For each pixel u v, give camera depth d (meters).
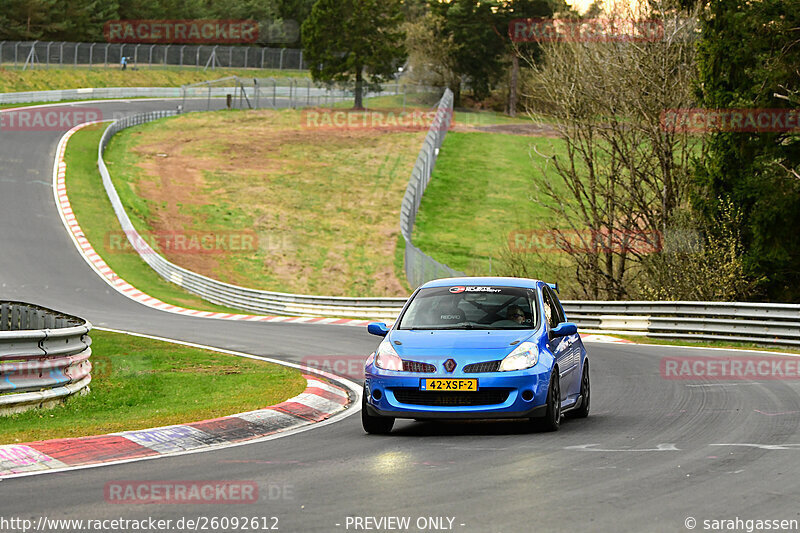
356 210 139.25
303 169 160.75
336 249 121.75
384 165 165.75
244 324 66.25
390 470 18.02
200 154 166.38
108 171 146.75
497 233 130.25
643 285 74.38
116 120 181.62
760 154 66.81
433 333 23.81
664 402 28.09
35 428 23.58
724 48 67.25
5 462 19.30
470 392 22.28
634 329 54.91
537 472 17.41
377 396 22.81
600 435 21.98
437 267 79.44
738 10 66.81
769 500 14.88
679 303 52.28
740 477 16.64
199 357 43.00
